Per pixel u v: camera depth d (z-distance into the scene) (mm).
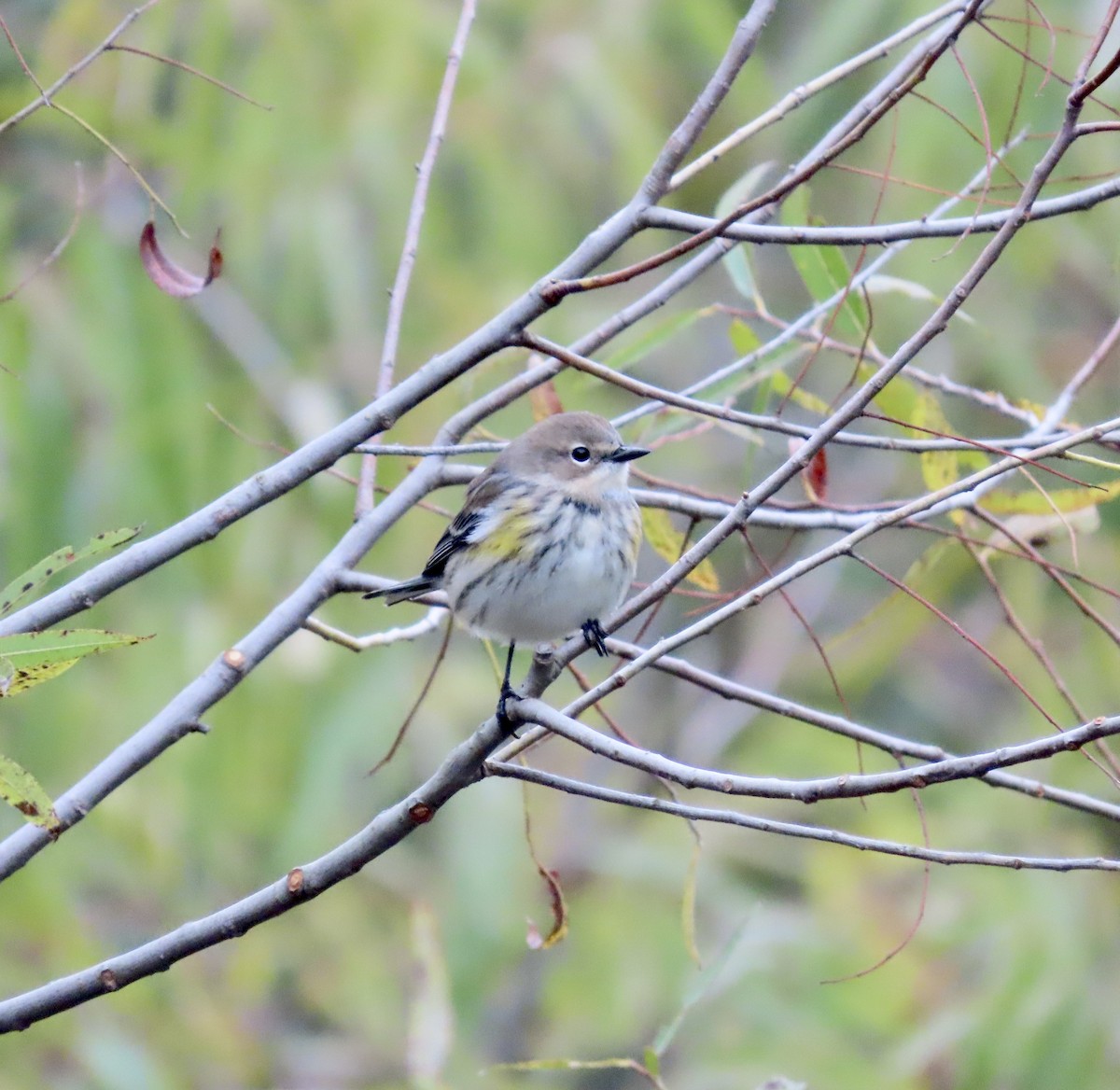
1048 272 14086
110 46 6496
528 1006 15711
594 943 15359
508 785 14781
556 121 13227
